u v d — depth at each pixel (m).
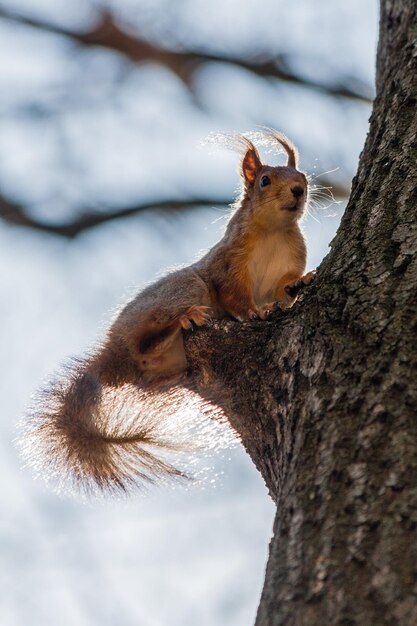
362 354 6.05
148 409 10.12
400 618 4.34
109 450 10.02
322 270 7.26
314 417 5.85
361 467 5.22
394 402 5.56
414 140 8.04
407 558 4.60
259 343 7.18
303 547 4.96
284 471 5.99
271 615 4.70
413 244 6.85
